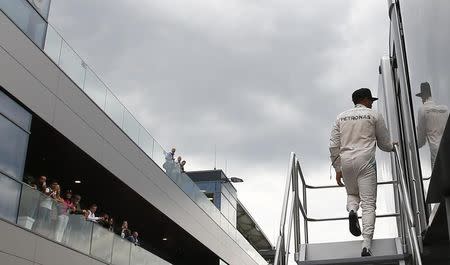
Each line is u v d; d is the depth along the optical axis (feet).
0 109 46.01
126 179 70.79
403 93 11.59
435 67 8.12
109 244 58.54
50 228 48.91
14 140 47.73
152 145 80.84
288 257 13.25
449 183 8.89
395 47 12.40
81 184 71.41
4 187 43.32
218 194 124.67
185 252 106.42
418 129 10.03
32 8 51.85
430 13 8.29
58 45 56.29
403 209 13.03
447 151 7.98
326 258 14.64
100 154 64.28
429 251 11.66
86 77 61.98
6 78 47.09
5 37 47.44
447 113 7.36
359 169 14.30
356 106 15.31
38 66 52.24
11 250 43.50
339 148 15.14
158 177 81.66
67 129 57.06
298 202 15.15
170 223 87.71
